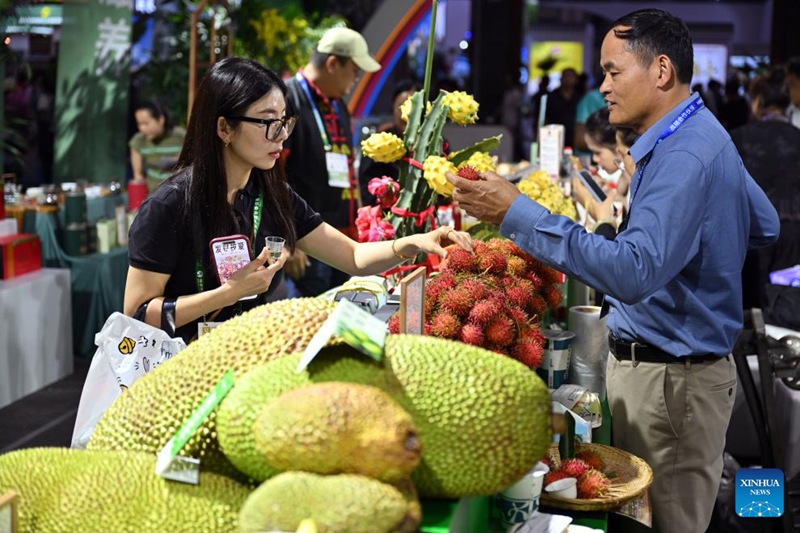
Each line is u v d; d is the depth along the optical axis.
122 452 1.28
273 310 1.47
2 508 1.12
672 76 2.12
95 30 6.02
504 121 13.66
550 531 1.67
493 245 2.25
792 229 4.86
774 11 15.88
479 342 1.83
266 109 2.25
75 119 6.09
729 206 2.11
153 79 7.57
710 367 2.24
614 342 2.34
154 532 1.19
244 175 2.38
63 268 5.47
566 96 11.52
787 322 4.00
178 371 1.39
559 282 2.43
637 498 1.92
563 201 3.65
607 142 4.71
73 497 1.21
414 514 1.09
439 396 1.22
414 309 1.68
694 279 2.17
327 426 1.08
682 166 2.02
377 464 1.08
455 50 21.16
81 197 5.52
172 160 6.88
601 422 2.30
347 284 2.48
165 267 2.30
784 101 5.52
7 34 5.61
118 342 1.84
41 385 5.15
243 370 1.36
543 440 1.24
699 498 2.30
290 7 7.97
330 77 4.53
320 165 4.56
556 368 2.42
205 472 1.26
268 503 1.06
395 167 4.70
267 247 2.26
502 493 1.66
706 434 2.26
